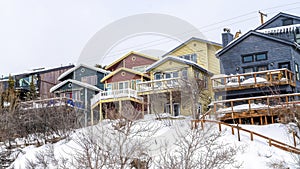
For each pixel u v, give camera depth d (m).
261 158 8.66
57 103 13.00
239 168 7.90
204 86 7.13
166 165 4.51
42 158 7.45
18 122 12.86
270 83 13.80
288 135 10.48
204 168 5.20
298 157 8.70
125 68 7.50
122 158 3.77
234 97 14.49
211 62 12.22
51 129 11.48
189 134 4.79
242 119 12.73
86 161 4.39
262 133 10.84
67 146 6.04
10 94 14.70
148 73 9.16
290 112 11.02
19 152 10.93
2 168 9.88
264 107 12.05
